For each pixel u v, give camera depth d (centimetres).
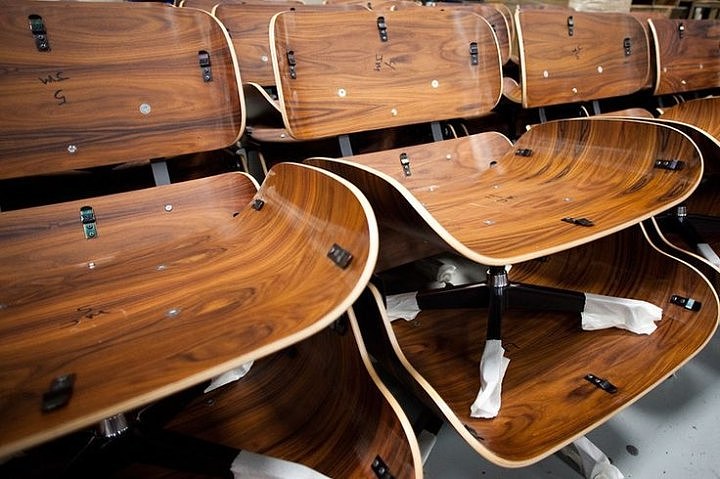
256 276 63
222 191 102
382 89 118
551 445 73
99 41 88
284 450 77
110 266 74
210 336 48
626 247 118
